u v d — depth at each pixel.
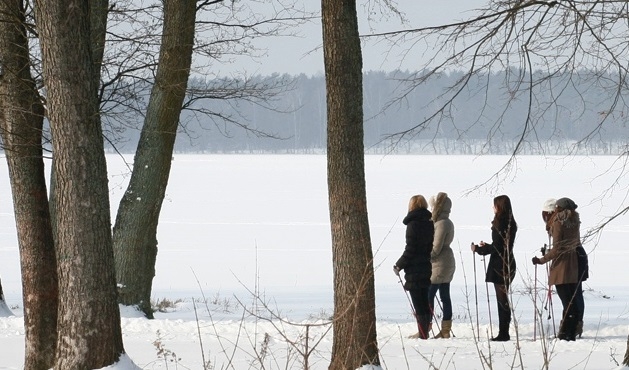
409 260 30.80
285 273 65.44
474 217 106.62
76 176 20.05
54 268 23.86
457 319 41.34
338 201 21.42
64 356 20.22
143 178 39.69
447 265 32.62
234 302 49.50
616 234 87.50
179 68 39.31
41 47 20.02
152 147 39.78
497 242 30.25
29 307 23.64
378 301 50.22
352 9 21.44
